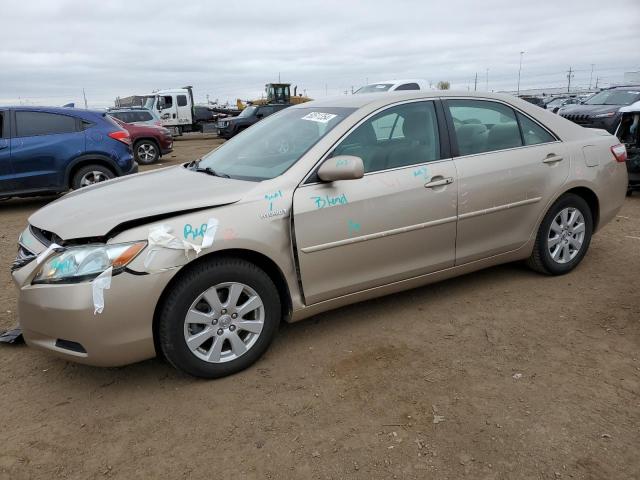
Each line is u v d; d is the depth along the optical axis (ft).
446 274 13.10
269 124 13.93
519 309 13.19
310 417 9.20
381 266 11.88
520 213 13.79
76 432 9.00
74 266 9.19
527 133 14.08
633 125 26.16
